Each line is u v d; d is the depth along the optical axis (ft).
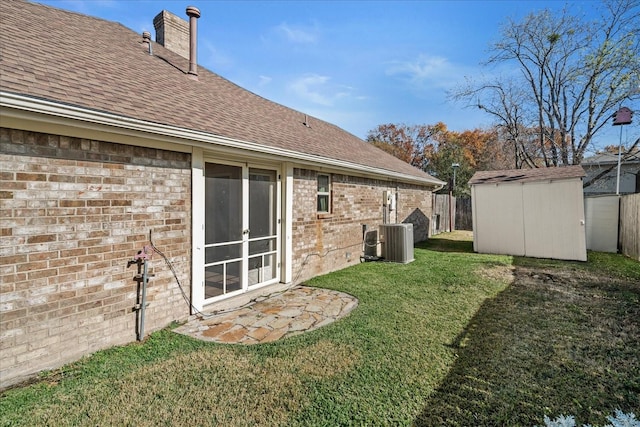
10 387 9.09
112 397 8.77
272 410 8.30
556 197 29.53
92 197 11.01
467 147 98.22
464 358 10.95
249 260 18.08
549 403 8.54
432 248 37.24
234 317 14.93
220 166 16.34
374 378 9.75
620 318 14.61
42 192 9.83
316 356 11.12
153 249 12.93
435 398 8.76
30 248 9.59
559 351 11.46
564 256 29.14
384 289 19.48
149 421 7.87
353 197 27.99
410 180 38.50
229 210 16.85
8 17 14.70
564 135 52.70
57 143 10.12
